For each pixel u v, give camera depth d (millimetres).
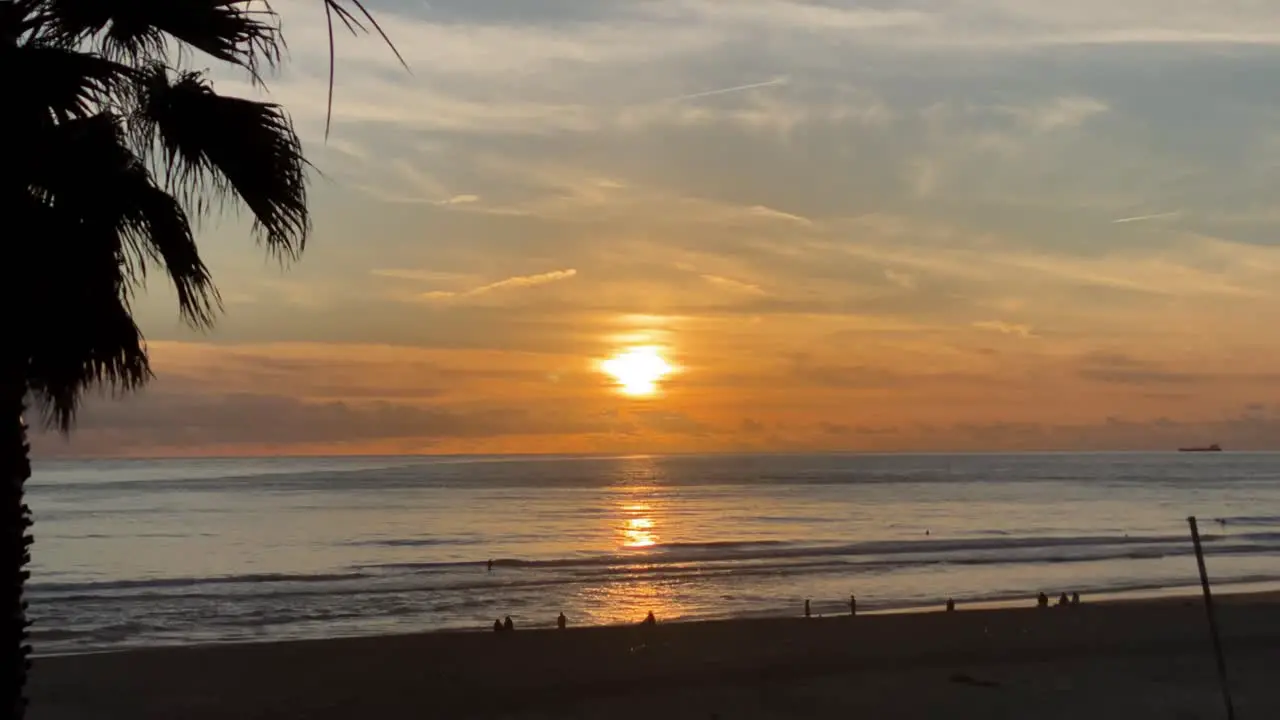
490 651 21234
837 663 19422
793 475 195250
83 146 6273
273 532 71625
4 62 6031
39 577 45875
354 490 136000
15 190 6098
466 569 46562
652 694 16750
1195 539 11828
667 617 31578
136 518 84625
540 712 15609
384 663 19922
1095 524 77812
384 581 41688
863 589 38281
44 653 26359
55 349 6426
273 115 6770
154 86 6629
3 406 5988
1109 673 18094
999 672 18281
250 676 18812
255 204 6844
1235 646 21203
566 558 52281
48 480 169500
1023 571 44094
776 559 50125
